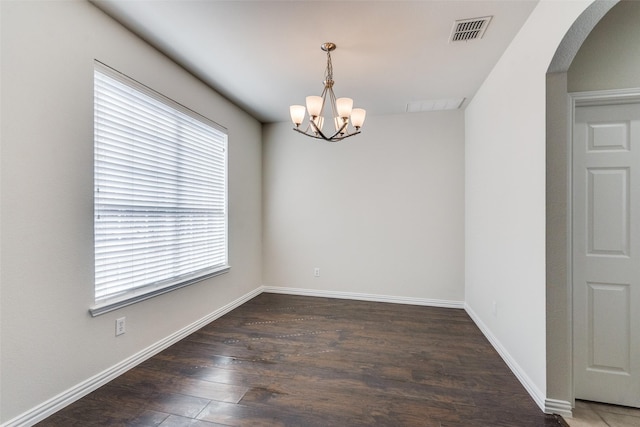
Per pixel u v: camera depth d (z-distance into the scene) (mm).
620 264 1780
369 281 3979
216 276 3256
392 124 3885
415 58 2490
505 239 2352
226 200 3436
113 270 2068
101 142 1973
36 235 1594
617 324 1795
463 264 3680
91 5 1871
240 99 3436
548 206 1731
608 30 1748
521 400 1842
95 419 1639
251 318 3271
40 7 1604
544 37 1749
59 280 1706
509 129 2275
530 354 1923
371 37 2205
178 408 1742
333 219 4102
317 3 1847
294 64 2617
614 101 1759
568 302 1765
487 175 2797
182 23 2059
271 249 4324
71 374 1771
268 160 4320
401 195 3867
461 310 3590
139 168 2273
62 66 1715
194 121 2902
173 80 2576
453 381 2047
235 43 2301
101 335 1954
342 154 4062
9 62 1478
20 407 1524
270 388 1952
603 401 1816
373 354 2441
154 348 2391
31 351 1571
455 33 2146
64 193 1733
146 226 2348
